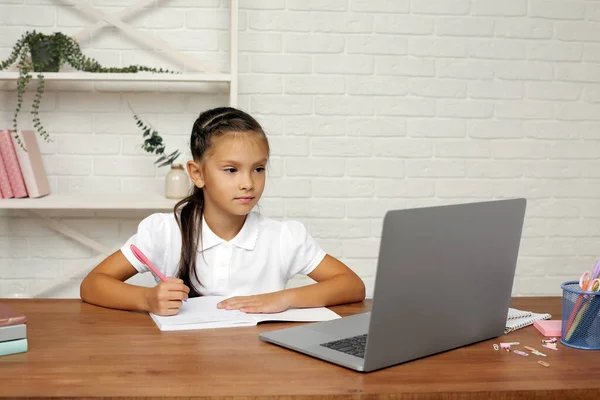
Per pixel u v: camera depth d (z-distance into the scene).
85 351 1.16
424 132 3.08
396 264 1.04
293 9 2.96
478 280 1.21
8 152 2.59
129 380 1.02
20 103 2.62
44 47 2.65
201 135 1.59
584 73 3.15
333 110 3.02
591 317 1.22
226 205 1.58
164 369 1.07
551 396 1.01
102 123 2.92
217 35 2.94
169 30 2.92
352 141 3.04
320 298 1.51
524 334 1.32
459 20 3.06
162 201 2.64
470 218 1.16
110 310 1.47
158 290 1.39
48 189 2.81
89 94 2.91
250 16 2.95
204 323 1.33
